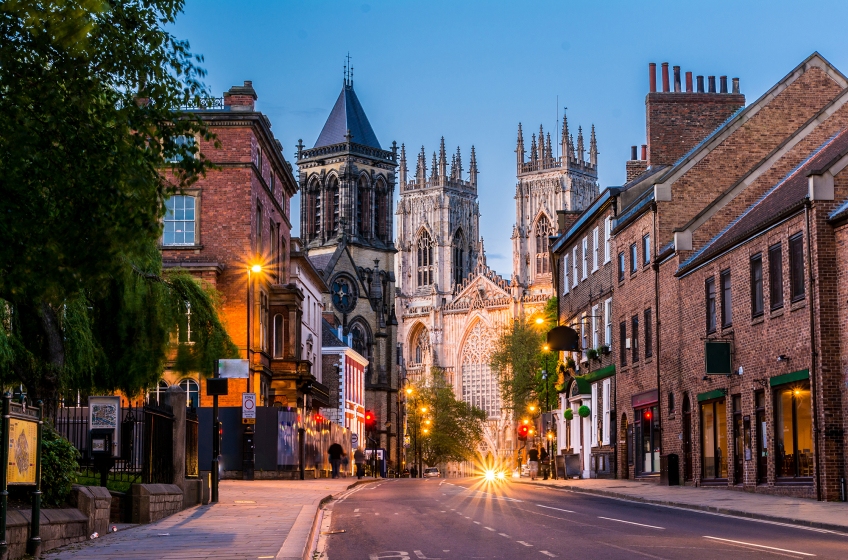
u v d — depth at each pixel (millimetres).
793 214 37625
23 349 31797
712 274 45250
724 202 49500
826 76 52531
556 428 78438
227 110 64625
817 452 35562
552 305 88125
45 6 16844
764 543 20734
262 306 67375
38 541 18484
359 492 47469
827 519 26578
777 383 38781
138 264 39000
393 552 19844
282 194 78500
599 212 63844
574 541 21250
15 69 17250
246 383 63000
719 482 44719
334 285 152000
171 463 30891
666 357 51344
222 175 64500
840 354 35688
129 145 18234
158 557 18422
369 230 168250
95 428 26344
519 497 40219
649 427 54250
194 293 43219
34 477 18500
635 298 56344
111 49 18266
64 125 17547
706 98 60281
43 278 18156
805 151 49656
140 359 39031
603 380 63719
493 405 194625
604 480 58594
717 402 45156
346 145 169250
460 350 199500
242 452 61781
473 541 21594
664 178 52188
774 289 39531
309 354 87875
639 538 21797
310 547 21469
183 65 19406
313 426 71750
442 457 173375
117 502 25984
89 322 36656
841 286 35625
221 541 21281
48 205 18000
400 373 173500
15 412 17562
